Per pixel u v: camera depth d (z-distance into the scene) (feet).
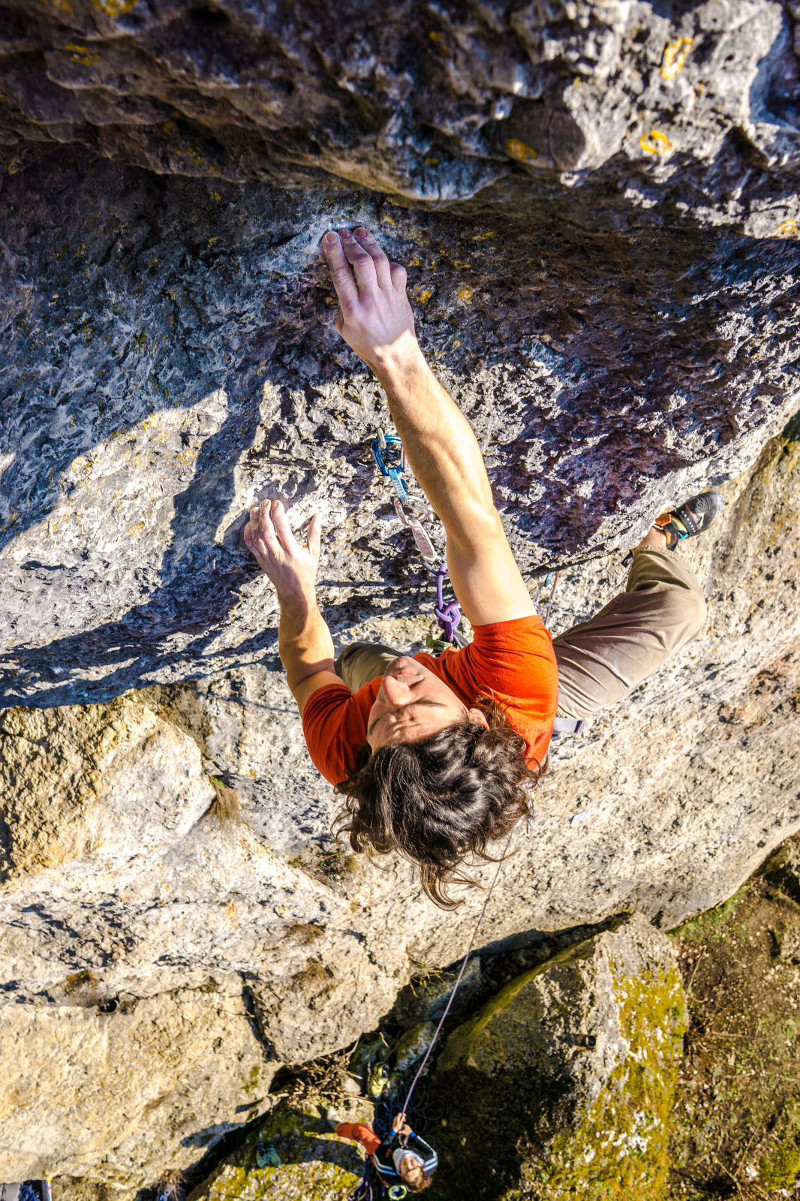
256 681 10.91
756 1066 19.25
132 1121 15.28
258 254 4.92
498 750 4.81
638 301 5.41
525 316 5.74
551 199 4.38
